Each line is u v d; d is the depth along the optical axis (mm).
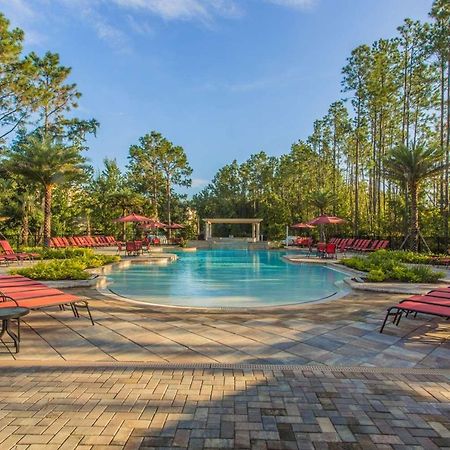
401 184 19016
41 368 3502
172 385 3109
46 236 19016
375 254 13945
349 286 8906
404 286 8297
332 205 30688
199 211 50625
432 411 2674
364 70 24797
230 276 12539
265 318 5637
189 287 10008
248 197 49312
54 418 2535
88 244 22766
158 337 4605
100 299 7242
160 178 36969
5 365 3588
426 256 13805
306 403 2787
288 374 3373
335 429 2416
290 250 26719
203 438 2301
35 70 19719
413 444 2244
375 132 26812
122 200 30969
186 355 3932
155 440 2273
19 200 23812
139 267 15445
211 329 4988
